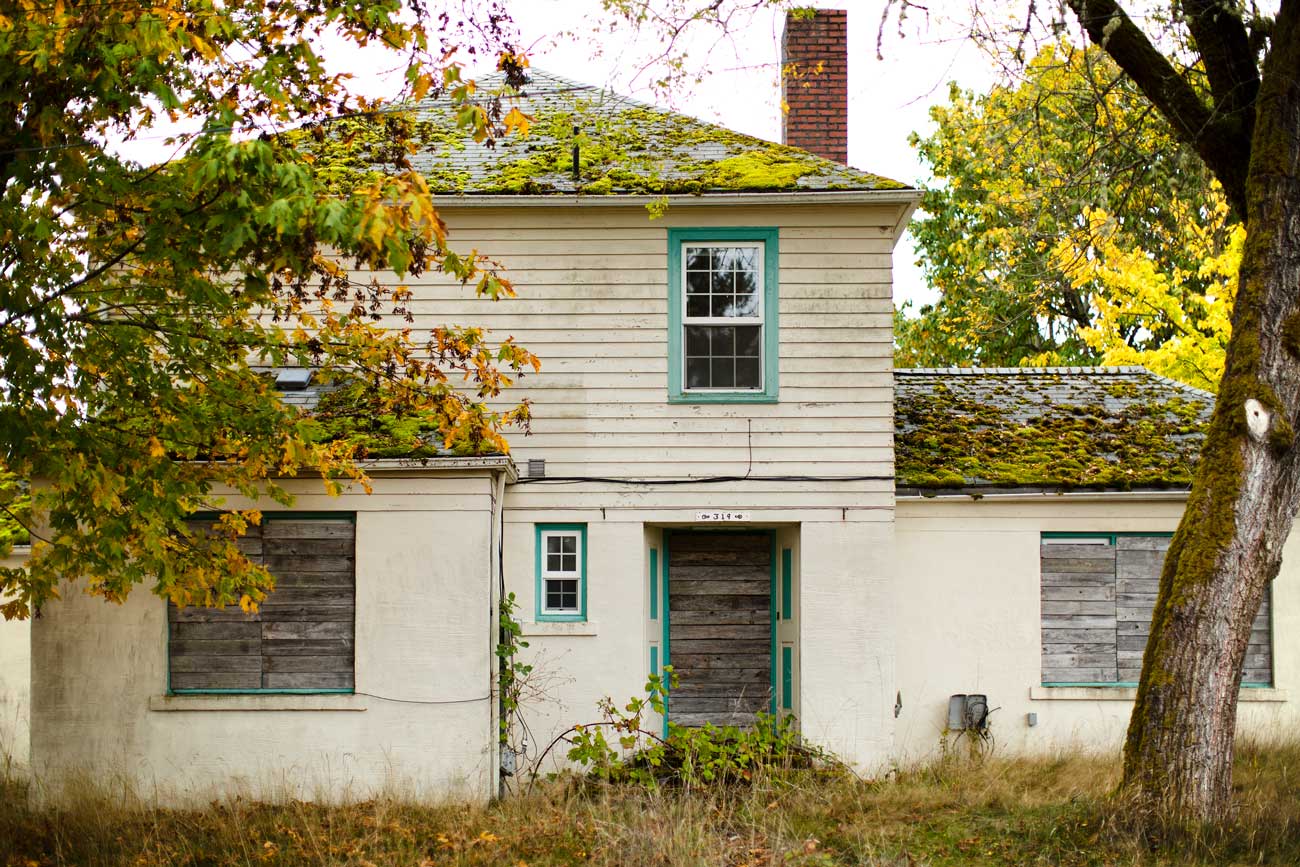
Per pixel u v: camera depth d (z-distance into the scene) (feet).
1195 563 33.22
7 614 32.45
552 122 47.06
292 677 39.22
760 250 45.52
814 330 45.09
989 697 45.55
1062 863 30.45
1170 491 45.75
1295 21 34.68
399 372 43.19
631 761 41.88
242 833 33.42
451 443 35.22
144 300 30.86
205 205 26.40
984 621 45.83
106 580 32.55
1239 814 32.32
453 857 31.89
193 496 32.14
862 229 45.27
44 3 26.17
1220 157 37.93
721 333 45.62
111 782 37.58
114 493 28.68
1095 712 45.39
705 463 44.80
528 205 44.73
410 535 39.52
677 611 47.29
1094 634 46.06
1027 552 46.09
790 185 44.70
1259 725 45.11
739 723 46.70
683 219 45.39
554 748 43.47
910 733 45.32
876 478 44.60
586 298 45.32
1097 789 36.60
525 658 44.01
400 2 28.94
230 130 26.23
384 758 38.63
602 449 44.88
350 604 39.55
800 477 44.65
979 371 57.16
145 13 25.36
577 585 44.88
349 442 35.78
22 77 26.84
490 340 45.11
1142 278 71.05
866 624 44.14
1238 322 34.63
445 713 38.81
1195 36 38.22
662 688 40.73
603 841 32.58
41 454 28.45
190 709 38.60
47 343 28.63
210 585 33.73
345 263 45.37
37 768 38.34
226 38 29.09
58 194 28.04
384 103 33.30
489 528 39.60
